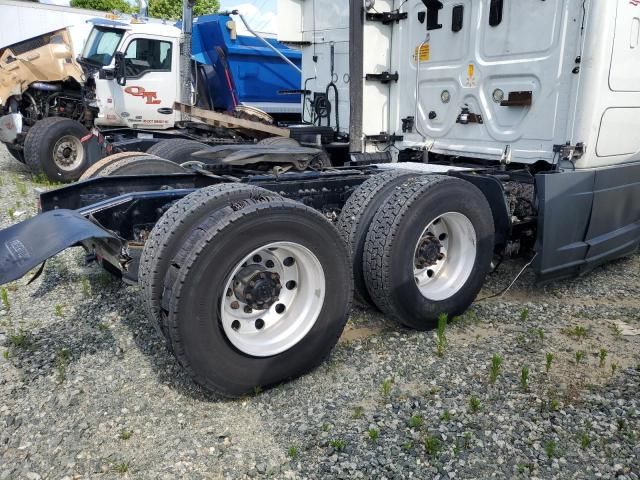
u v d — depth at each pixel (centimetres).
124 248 305
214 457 244
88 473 233
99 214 333
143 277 277
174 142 577
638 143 451
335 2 625
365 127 538
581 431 260
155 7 2873
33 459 241
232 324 283
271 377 289
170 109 954
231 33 916
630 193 457
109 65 897
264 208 268
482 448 248
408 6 512
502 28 438
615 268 501
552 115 415
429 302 355
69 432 260
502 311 400
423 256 355
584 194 410
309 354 301
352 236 351
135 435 258
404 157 546
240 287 280
